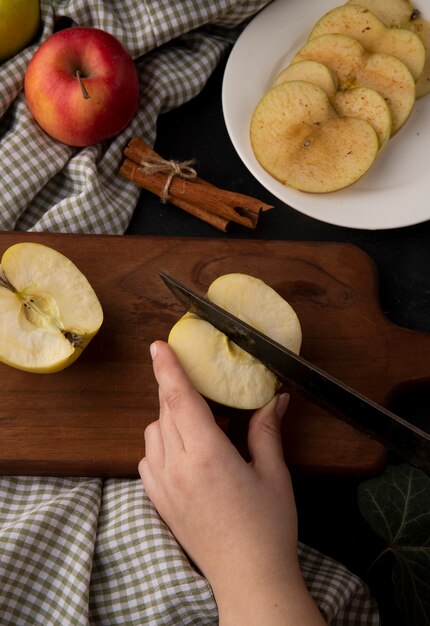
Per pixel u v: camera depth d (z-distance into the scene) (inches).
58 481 22.3
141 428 22.1
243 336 20.7
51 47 23.7
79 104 23.7
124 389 22.2
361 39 25.4
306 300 23.4
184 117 26.2
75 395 22.1
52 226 24.3
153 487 20.6
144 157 24.6
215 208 24.6
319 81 24.7
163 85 25.6
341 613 22.0
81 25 25.7
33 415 22.0
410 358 23.0
